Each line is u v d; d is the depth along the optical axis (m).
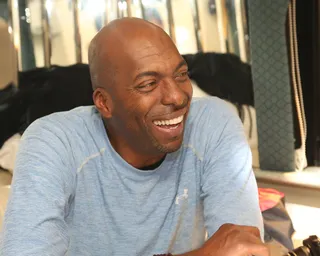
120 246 1.09
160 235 1.12
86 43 2.21
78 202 1.07
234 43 2.18
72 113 1.14
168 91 0.98
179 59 1.00
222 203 1.04
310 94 2.16
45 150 1.02
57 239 0.94
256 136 2.23
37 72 2.24
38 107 2.26
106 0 2.19
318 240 0.92
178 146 1.03
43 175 0.98
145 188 1.09
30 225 0.92
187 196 1.13
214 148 1.13
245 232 0.92
